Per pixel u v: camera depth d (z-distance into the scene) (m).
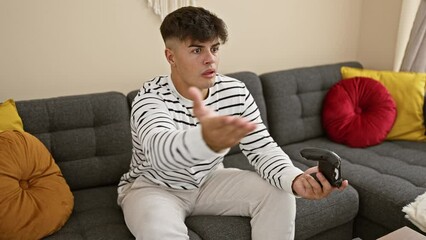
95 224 1.45
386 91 2.26
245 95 1.48
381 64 2.75
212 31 1.21
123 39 2.00
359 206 1.74
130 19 1.99
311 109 2.31
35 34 1.80
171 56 1.29
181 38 1.21
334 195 1.60
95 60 1.96
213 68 1.24
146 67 2.10
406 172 1.82
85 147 1.71
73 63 1.92
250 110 1.48
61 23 1.84
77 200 1.63
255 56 2.44
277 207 1.32
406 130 2.24
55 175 1.50
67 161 1.69
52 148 1.66
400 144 2.21
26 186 1.42
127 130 1.79
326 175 1.19
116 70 2.03
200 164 1.39
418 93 2.26
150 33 2.06
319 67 2.42
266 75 2.23
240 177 1.45
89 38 1.92
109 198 1.66
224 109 1.43
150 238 1.20
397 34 2.58
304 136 2.29
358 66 2.57
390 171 1.85
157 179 1.41
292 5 2.47
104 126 1.76
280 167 1.34
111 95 1.80
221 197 1.43
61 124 1.68
